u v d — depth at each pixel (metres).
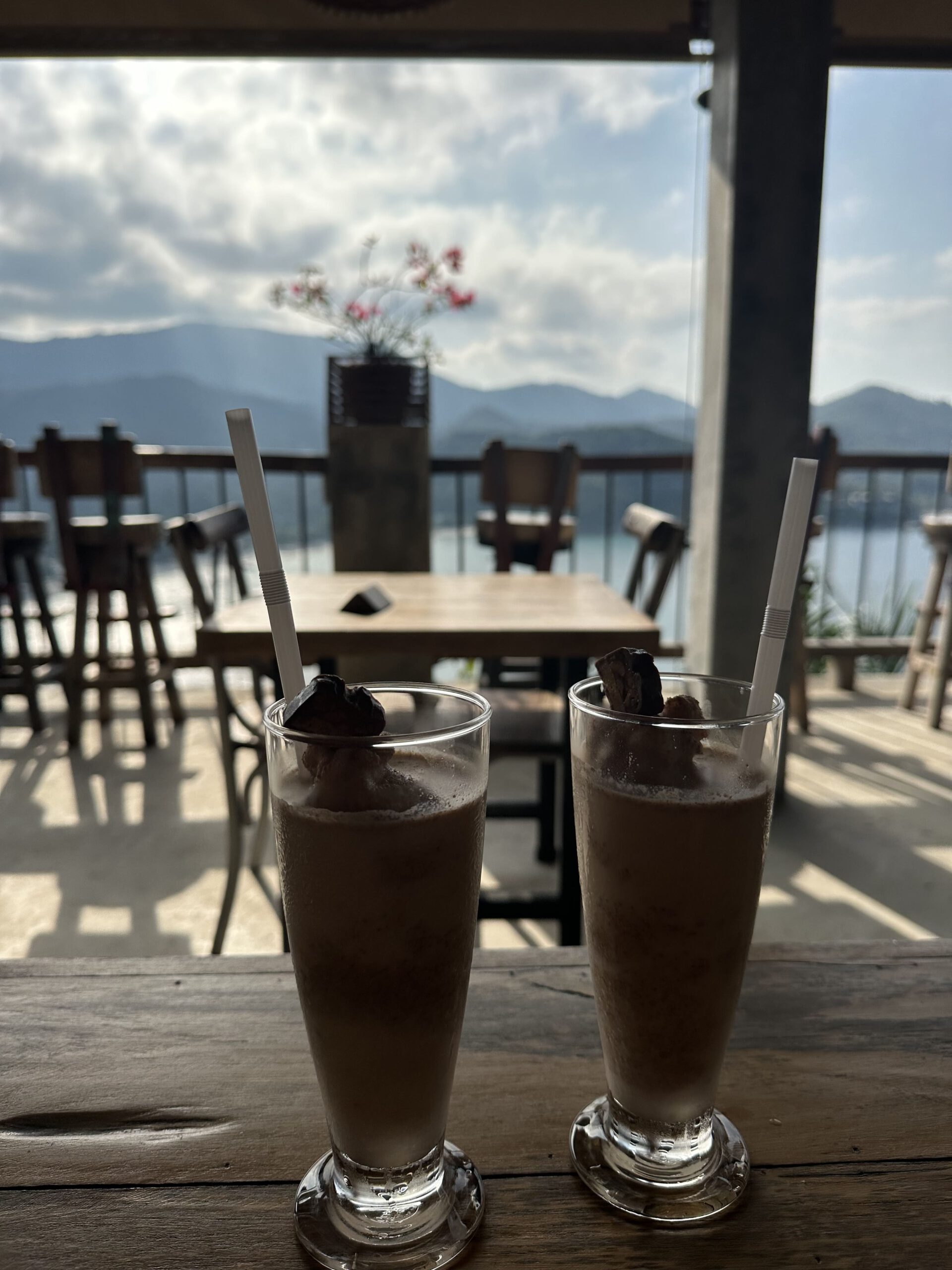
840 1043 0.62
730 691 0.57
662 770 0.47
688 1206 0.47
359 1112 0.46
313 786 0.44
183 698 4.40
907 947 0.75
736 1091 0.57
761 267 2.58
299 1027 0.63
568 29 3.25
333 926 0.43
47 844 2.72
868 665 4.86
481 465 3.53
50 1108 0.54
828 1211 0.47
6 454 3.63
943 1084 0.58
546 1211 0.48
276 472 3.96
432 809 0.43
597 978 0.51
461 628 1.68
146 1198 0.48
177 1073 0.58
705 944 0.47
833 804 2.99
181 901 2.35
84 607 3.55
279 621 0.49
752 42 2.46
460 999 0.47
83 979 0.68
